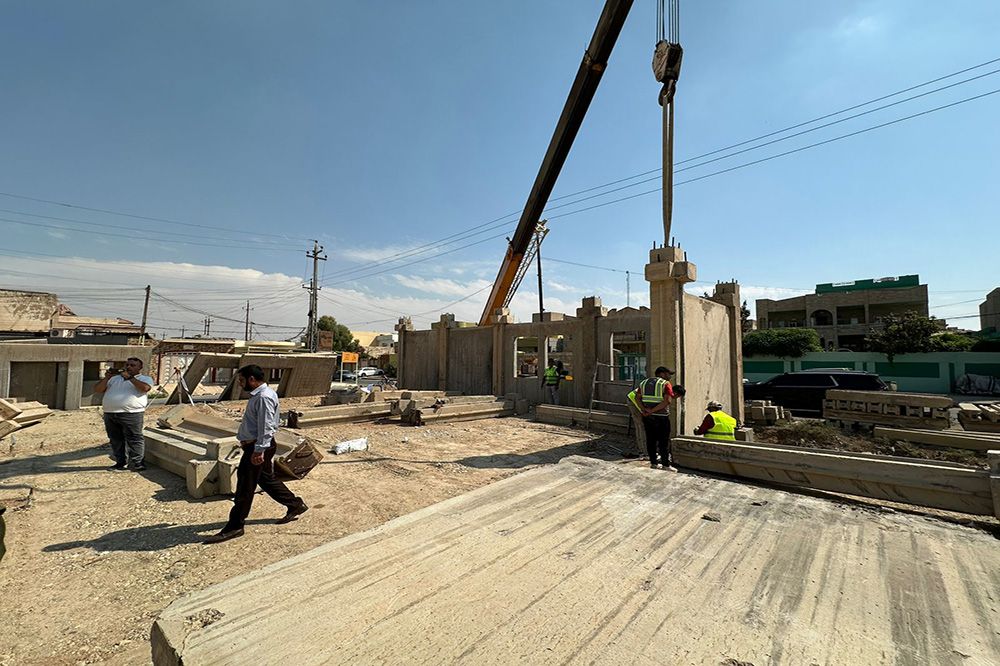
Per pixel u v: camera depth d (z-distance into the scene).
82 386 12.87
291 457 5.78
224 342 22.89
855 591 1.48
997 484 3.12
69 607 3.15
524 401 14.11
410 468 7.04
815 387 13.90
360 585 1.47
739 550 1.78
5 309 19.73
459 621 1.29
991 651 1.17
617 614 1.34
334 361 17.34
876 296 39.78
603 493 2.45
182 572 3.66
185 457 6.15
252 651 1.14
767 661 1.14
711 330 9.35
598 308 13.82
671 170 7.73
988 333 36.66
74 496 5.36
